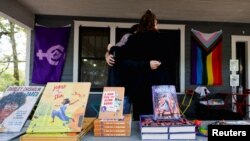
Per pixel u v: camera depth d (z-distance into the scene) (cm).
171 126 104
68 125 104
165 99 125
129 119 114
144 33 155
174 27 554
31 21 514
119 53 158
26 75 527
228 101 533
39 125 105
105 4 453
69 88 119
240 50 587
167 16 527
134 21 549
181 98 539
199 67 552
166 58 159
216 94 505
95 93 516
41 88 127
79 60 541
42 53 525
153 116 126
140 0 427
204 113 461
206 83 553
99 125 110
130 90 155
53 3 449
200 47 554
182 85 550
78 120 106
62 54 530
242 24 575
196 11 489
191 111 522
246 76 576
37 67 523
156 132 104
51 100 115
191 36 557
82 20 539
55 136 98
